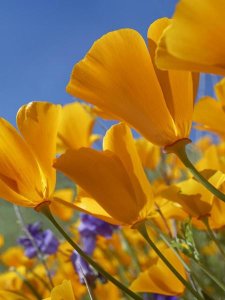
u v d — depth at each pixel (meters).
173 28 0.16
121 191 0.22
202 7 0.16
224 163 0.37
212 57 0.16
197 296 0.22
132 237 0.52
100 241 0.50
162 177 0.53
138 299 0.22
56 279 0.47
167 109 0.20
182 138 0.20
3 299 0.31
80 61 0.20
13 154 0.22
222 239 0.41
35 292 0.41
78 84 0.20
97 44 0.20
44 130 0.22
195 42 0.16
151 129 0.20
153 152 0.53
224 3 0.16
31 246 0.49
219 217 0.26
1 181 0.22
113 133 0.22
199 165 0.38
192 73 0.21
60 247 0.49
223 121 0.27
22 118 0.22
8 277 0.47
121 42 0.20
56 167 0.21
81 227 0.43
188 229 0.24
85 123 0.37
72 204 0.22
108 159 0.22
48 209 0.22
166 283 0.27
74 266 0.38
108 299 0.44
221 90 0.24
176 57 0.16
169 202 0.28
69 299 0.21
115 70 0.20
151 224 0.25
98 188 0.22
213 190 0.20
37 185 0.22
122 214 0.22
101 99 0.20
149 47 0.20
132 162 0.22
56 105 0.22
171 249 0.26
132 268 0.50
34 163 0.22
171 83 0.20
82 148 0.22
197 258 0.24
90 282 0.37
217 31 0.16
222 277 0.48
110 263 0.49
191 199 0.25
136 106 0.20
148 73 0.20
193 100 0.21
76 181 0.22
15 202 0.23
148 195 0.22
